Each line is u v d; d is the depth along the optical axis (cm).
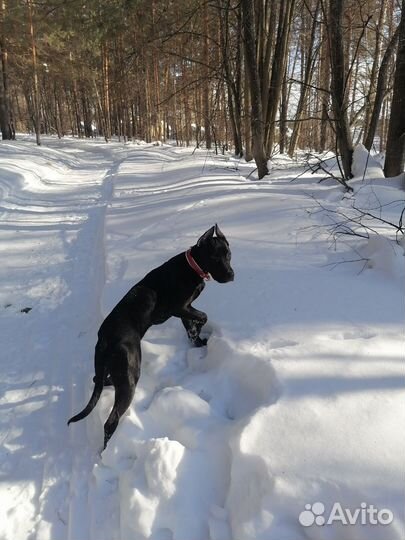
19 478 293
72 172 1736
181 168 1412
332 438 233
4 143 2125
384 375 278
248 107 1623
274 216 646
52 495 279
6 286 597
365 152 859
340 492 204
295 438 237
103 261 621
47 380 390
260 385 295
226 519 224
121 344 303
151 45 1396
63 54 2795
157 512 238
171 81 2759
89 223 891
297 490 209
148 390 341
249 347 330
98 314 481
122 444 288
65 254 713
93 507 262
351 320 354
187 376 346
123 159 2038
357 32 1616
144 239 655
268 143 1383
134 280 505
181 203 832
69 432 329
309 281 438
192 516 232
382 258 443
